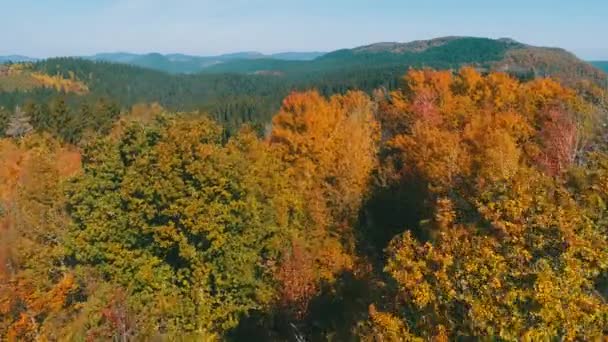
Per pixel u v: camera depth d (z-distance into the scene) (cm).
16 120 8644
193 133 2234
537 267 1034
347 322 1948
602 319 973
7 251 2145
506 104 4134
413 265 1176
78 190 2388
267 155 3069
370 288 2116
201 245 2231
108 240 2234
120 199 2308
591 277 1040
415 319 1161
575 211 1103
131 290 2109
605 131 3150
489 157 2522
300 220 3033
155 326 1964
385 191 3488
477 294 1076
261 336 2261
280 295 2211
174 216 2195
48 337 1802
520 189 1170
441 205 1381
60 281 2067
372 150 3975
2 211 2616
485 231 1165
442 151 2973
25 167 3562
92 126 9125
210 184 2186
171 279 2269
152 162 2259
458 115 4041
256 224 2395
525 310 1011
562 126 3047
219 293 2261
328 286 2397
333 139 3588
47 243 2320
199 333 2059
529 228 1090
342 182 3381
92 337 1764
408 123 4541
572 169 1368
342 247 2978
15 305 1858
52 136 8000
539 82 4431
